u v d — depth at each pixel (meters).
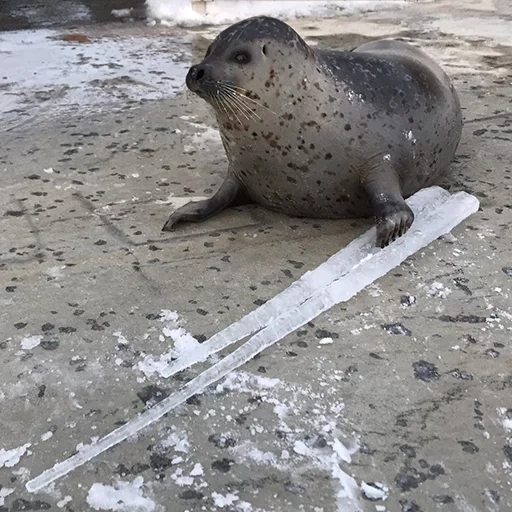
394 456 1.08
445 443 1.10
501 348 1.30
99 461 1.08
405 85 1.66
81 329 1.35
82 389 1.21
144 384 1.22
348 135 1.56
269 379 1.22
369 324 1.36
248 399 1.18
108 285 1.48
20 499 1.02
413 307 1.40
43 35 3.63
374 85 1.61
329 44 3.43
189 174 2.01
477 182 1.91
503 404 1.17
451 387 1.21
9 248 1.63
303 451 1.09
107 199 1.86
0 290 1.47
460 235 1.65
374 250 1.55
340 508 1.00
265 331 1.32
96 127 2.36
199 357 1.28
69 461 1.08
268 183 1.64
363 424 1.13
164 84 2.80
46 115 2.47
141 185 1.94
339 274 1.49
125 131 2.32
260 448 1.09
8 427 1.14
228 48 1.47
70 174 2.02
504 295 1.44
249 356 1.27
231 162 1.68
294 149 1.55
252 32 1.47
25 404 1.18
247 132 1.53
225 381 1.22
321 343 1.31
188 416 1.15
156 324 1.36
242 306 1.41
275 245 1.61
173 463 1.08
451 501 1.01
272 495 1.02
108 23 3.92
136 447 1.10
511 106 2.51
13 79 2.87
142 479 1.05
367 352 1.28
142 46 3.42
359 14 4.20
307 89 1.51
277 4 4.29
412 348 1.29
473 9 4.26
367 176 1.59
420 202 1.71
